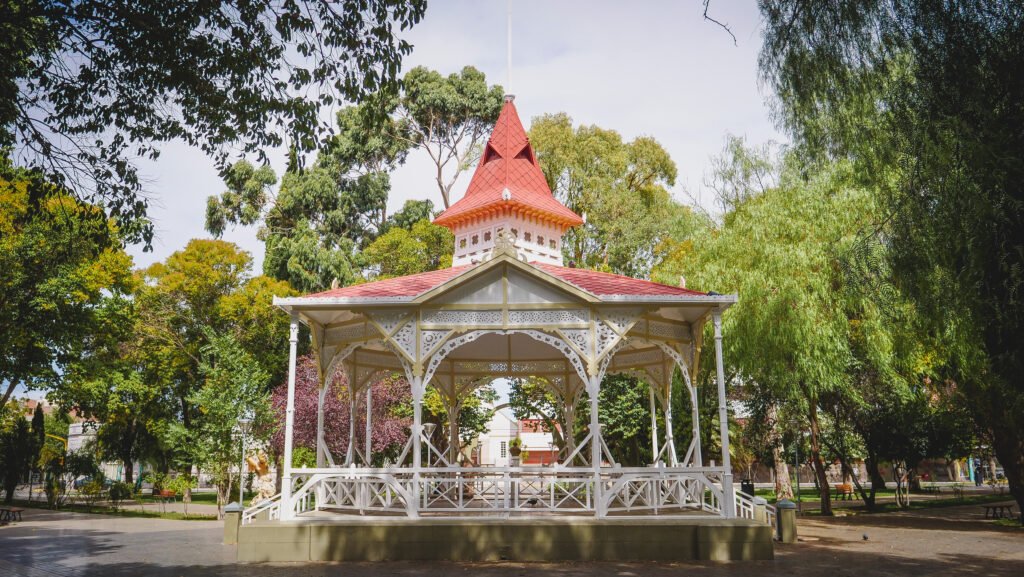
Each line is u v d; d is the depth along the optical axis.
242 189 45.50
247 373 30.11
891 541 18.53
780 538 18.31
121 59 10.97
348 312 17.30
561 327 16.02
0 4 9.88
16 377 33.78
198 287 41.09
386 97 12.33
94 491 38.03
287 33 11.32
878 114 9.99
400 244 40.38
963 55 8.65
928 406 29.66
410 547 14.73
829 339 23.19
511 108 23.36
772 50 10.46
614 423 31.19
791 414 30.20
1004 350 9.40
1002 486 47.94
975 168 8.66
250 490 45.47
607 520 14.91
